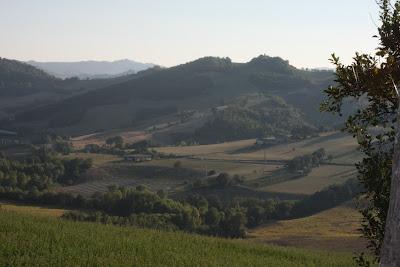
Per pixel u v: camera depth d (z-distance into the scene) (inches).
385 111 358.9
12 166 6008.9
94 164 7017.7
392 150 355.3
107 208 4042.8
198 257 822.5
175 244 940.6
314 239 2947.8
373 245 362.3
